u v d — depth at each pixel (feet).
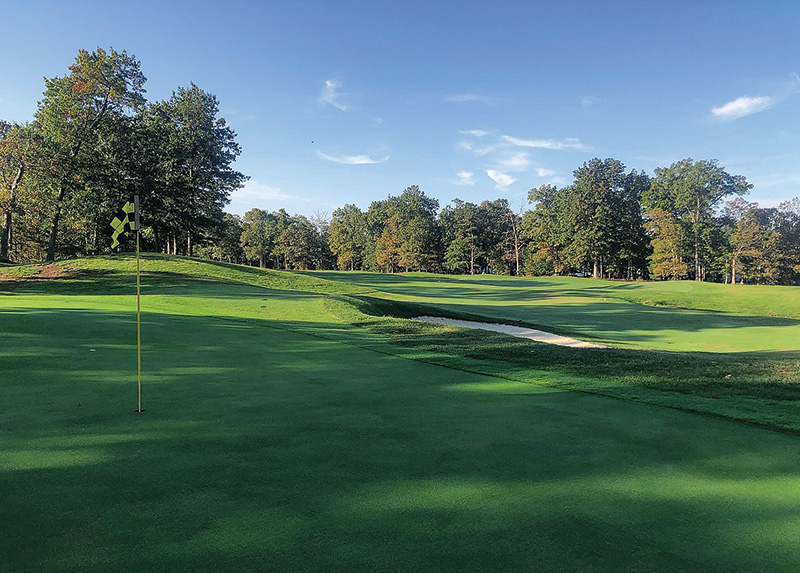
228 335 33.91
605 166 224.33
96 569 7.63
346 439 14.29
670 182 212.23
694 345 46.70
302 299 63.87
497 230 268.82
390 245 268.00
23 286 75.61
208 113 147.84
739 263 182.91
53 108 105.40
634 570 7.91
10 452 12.64
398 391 20.51
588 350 31.48
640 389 21.04
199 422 15.55
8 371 21.17
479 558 8.16
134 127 120.37
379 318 47.47
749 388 20.80
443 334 38.63
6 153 109.29
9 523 9.02
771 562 8.27
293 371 24.06
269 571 7.62
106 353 25.73
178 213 136.36
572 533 9.15
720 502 10.63
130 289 74.08
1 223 140.67
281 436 14.42
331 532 8.95
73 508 9.67
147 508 9.73
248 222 335.47
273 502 10.12
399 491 10.83
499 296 98.02
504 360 28.02
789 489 11.35
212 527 9.03
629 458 13.20
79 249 167.22
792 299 96.94
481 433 15.15
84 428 14.67
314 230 303.68
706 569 8.01
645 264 226.58
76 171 107.45
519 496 10.73
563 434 15.19
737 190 197.47
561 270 228.22
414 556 8.18
